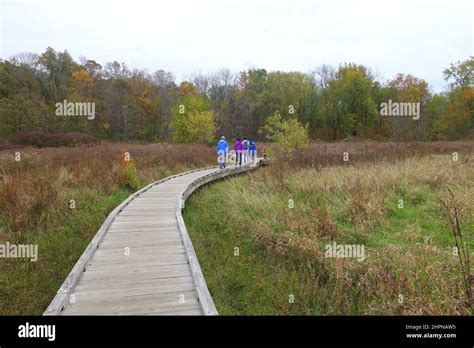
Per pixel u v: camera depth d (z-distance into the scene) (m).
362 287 4.57
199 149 20.11
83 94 38.16
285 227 6.41
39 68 44.03
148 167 13.30
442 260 4.79
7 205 6.37
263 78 48.22
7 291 4.42
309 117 45.59
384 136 42.19
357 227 6.18
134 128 42.56
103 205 7.84
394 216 6.78
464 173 9.41
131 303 3.34
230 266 5.55
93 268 4.17
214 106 45.28
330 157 13.61
